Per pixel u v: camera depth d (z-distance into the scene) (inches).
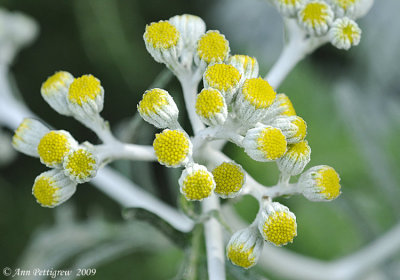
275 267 10.9
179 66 8.8
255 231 8.5
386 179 11.5
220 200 9.5
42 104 16.7
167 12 16.4
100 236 11.2
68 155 8.5
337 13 9.2
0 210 16.3
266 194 8.6
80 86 8.7
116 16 15.7
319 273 11.0
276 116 8.6
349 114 11.6
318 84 15.3
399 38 15.5
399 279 11.1
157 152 8.3
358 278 11.0
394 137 13.4
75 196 16.7
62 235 11.3
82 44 16.3
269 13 16.2
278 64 9.3
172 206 12.7
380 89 15.4
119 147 8.8
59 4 16.0
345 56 15.7
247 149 8.4
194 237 9.3
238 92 8.4
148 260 16.0
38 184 8.6
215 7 16.6
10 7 16.0
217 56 8.6
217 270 9.0
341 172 14.2
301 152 8.5
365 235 11.2
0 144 13.7
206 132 8.6
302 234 13.9
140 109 8.5
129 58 15.9
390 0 15.6
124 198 11.1
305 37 9.4
